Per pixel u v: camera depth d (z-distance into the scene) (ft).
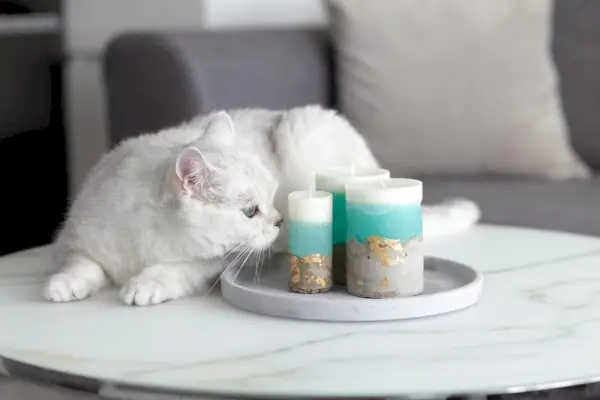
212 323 3.92
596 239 5.47
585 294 4.27
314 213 4.10
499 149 8.05
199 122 5.55
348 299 3.94
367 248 3.99
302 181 5.39
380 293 3.99
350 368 3.30
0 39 9.64
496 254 5.10
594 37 9.05
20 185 9.70
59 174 9.90
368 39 8.21
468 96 8.09
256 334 3.74
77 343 3.67
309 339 3.65
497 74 8.13
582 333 3.70
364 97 8.21
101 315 4.09
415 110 8.10
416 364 3.34
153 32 7.55
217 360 3.42
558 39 9.09
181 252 4.48
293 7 9.83
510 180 7.86
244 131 5.58
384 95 8.15
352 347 3.54
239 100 7.56
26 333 3.83
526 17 8.32
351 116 8.32
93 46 9.61
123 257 4.57
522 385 3.13
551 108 8.21
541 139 8.07
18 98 9.73
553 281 4.52
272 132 5.63
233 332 3.77
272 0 9.71
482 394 3.07
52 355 3.53
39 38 9.73
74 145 9.82
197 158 4.33
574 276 4.61
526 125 8.07
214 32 7.91
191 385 3.15
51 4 9.80
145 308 4.20
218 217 4.40
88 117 9.71
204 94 7.27
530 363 3.34
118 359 3.46
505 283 4.49
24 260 5.22
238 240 4.49
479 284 4.16
